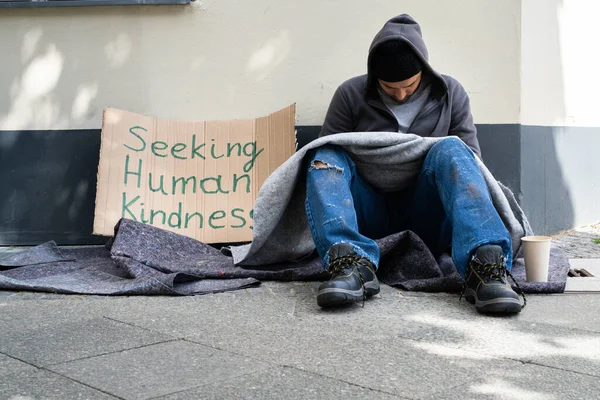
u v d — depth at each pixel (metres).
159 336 2.23
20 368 1.93
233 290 2.93
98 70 4.20
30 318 2.49
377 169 3.01
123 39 4.18
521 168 4.17
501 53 4.07
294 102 4.16
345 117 3.41
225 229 3.89
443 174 2.77
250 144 4.04
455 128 3.35
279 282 3.09
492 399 1.67
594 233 4.73
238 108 4.19
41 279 3.17
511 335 2.21
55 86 4.21
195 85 4.19
